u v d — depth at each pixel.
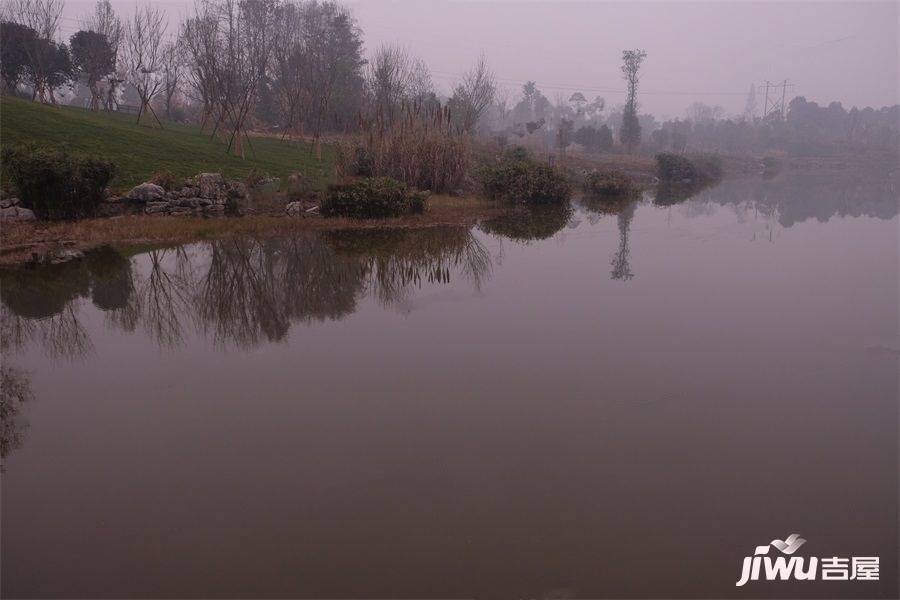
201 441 5.88
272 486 5.11
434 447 5.75
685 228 21.50
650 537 4.48
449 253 15.81
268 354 8.27
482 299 11.20
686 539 4.46
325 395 6.91
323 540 4.43
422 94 42.00
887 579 4.10
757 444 5.86
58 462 5.52
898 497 5.01
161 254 14.67
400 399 6.81
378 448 5.73
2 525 4.63
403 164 25.83
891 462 5.53
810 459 5.59
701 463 5.50
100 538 4.47
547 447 5.77
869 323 9.68
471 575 4.07
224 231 17.38
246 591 3.93
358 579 4.03
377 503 4.88
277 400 6.78
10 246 14.11
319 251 15.72
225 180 20.52
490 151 40.97
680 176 48.41
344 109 39.28
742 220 24.11
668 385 7.23
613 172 37.38
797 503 4.92
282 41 41.25
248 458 5.56
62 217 17.08
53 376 7.50
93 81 35.72
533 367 7.79
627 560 4.24
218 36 36.66
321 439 5.90
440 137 27.08
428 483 5.15
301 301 10.98
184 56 37.78
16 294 11.12
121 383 7.27
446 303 10.91
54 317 9.88
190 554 4.29
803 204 31.20
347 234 18.19
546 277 13.09
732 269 14.02
